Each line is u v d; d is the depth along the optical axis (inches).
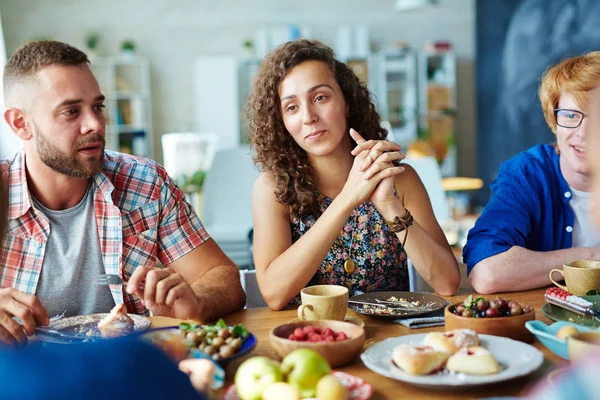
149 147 338.3
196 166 250.1
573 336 38.9
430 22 352.8
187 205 69.4
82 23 337.1
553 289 57.4
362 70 331.9
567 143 69.9
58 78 57.1
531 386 39.3
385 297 60.6
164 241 67.6
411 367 39.0
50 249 62.1
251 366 36.6
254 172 172.4
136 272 51.5
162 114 346.0
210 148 260.4
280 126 67.0
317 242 59.6
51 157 58.1
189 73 346.0
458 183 245.1
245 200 171.6
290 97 64.3
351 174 60.9
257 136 67.8
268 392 35.3
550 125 73.2
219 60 330.0
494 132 298.8
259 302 72.7
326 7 349.4
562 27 226.2
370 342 49.1
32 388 21.4
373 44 352.8
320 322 46.5
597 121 25.5
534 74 251.8
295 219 66.9
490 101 301.9
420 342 44.6
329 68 65.6
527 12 256.5
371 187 59.5
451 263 62.7
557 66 70.7
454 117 352.5
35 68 57.3
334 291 53.2
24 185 60.6
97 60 329.4
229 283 61.3
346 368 43.6
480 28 309.0
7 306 48.2
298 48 65.7
